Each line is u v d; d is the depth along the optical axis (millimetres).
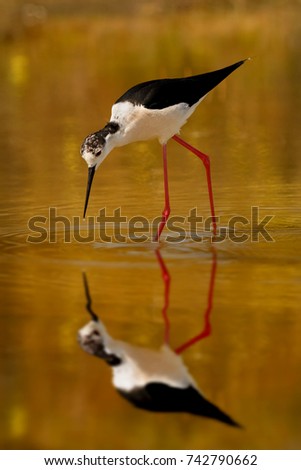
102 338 8625
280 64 21797
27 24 25359
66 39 24078
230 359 8141
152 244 11422
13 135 17484
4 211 12844
